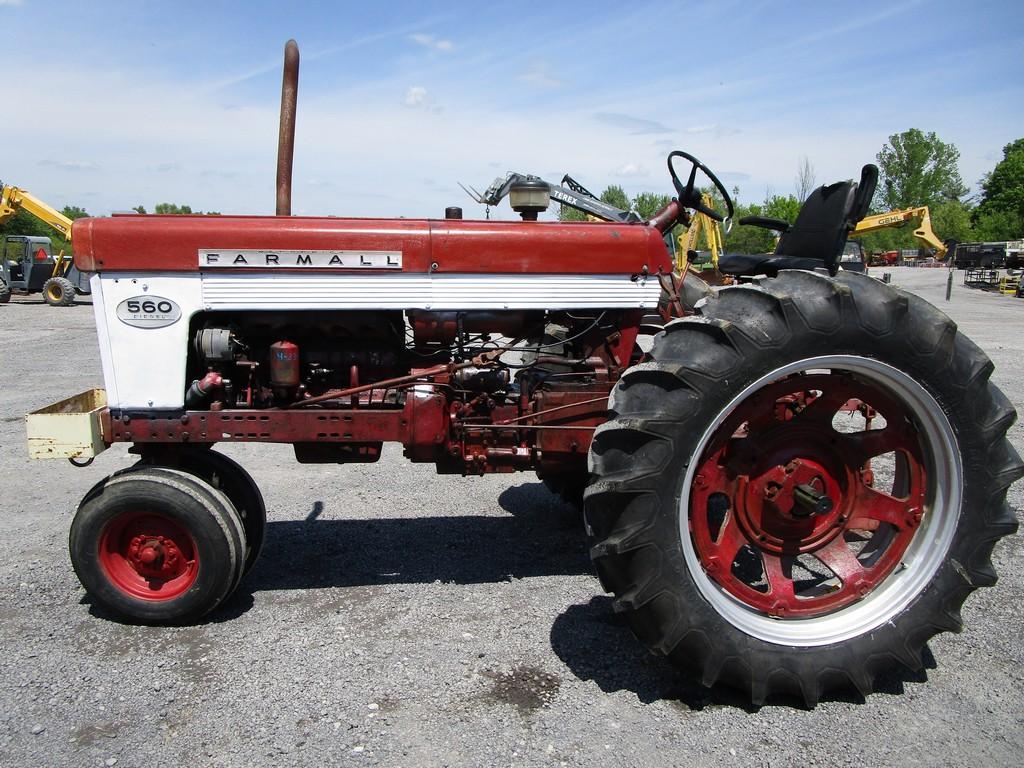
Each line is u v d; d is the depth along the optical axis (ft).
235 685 8.07
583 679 8.29
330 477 15.65
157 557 9.16
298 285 9.21
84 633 9.15
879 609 8.16
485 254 9.44
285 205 10.59
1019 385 25.68
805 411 8.32
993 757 7.14
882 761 7.08
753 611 8.15
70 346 34.53
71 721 7.46
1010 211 173.27
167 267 9.05
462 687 8.09
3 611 9.68
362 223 9.32
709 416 7.50
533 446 9.89
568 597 10.21
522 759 7.00
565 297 9.73
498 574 10.94
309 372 10.03
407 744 7.18
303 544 12.00
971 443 8.02
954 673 8.55
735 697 8.09
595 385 9.95
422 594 10.27
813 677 7.82
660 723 7.58
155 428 9.37
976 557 8.18
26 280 60.90
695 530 8.03
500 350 9.95
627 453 7.47
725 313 7.73
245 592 10.31
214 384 9.33
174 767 6.84
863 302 7.66
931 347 7.75
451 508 13.74
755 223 13.20
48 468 16.12
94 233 8.99
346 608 9.85
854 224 9.51
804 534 8.51
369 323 9.86
